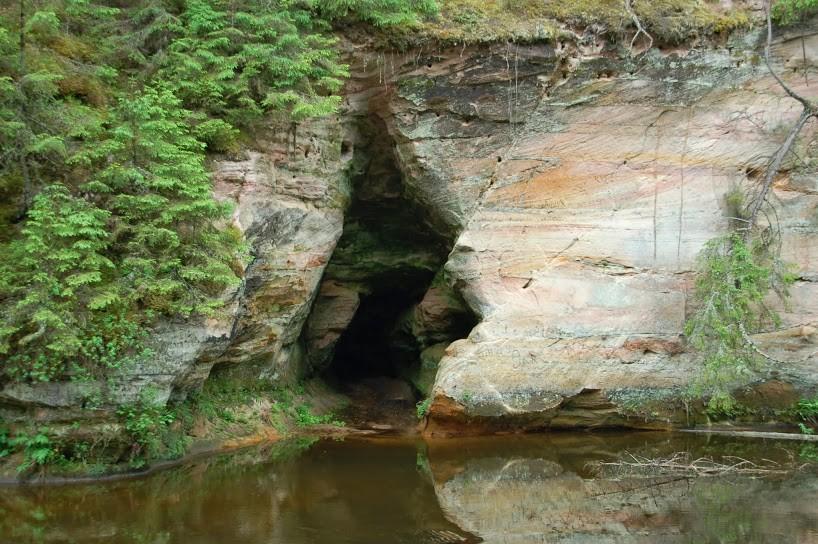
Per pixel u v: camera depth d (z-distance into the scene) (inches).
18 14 372.2
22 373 309.9
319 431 447.8
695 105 476.1
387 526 259.3
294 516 270.1
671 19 474.9
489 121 480.4
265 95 419.8
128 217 339.3
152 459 343.6
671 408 444.5
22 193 344.5
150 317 335.0
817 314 451.2
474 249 474.6
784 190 467.8
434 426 439.8
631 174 474.3
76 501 287.6
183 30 411.8
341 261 596.7
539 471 346.3
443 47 471.2
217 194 396.2
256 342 428.1
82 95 380.8
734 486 314.0
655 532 251.4
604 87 476.1
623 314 456.4
